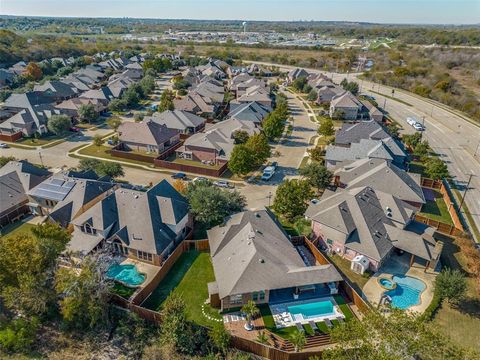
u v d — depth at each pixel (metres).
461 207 62.72
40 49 196.25
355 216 49.44
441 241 52.47
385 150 73.44
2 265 36.16
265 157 76.19
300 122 111.00
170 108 110.62
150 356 33.94
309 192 57.88
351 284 43.50
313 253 49.06
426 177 73.12
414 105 132.25
